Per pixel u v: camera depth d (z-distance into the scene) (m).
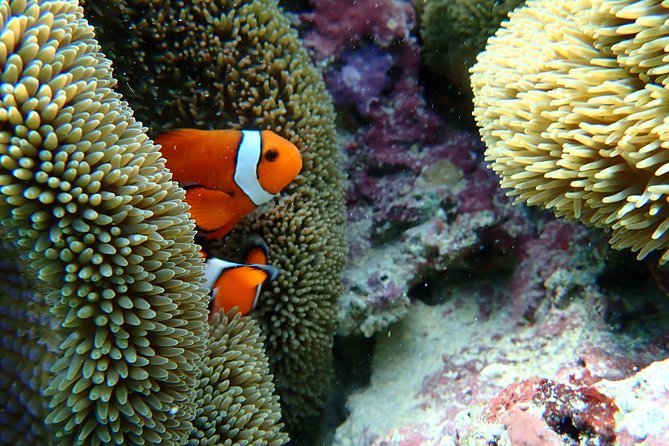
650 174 0.23
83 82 0.21
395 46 0.36
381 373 0.32
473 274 0.34
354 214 0.35
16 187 0.20
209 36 0.30
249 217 0.30
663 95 0.22
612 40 0.24
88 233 0.21
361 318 0.32
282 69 0.31
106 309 0.21
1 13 0.21
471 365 0.29
